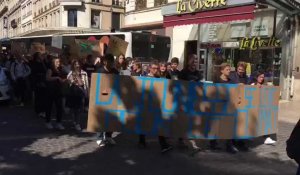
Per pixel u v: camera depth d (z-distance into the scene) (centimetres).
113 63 867
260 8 1914
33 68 1288
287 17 1852
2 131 999
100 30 4712
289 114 1467
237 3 1706
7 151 805
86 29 4606
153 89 809
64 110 1276
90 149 837
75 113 1030
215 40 2239
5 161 737
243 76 911
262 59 1981
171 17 2114
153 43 2177
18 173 670
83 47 1619
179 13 2045
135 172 691
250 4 1659
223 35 2184
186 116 816
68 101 1020
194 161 773
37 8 6456
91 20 4762
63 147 848
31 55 1523
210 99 821
